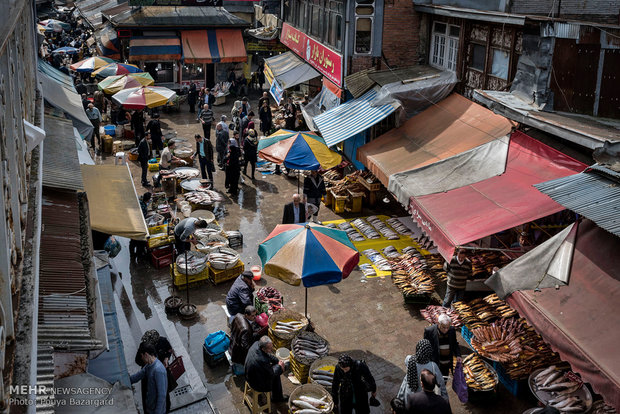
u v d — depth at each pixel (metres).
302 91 25.78
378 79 15.79
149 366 7.09
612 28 9.55
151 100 19.95
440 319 8.47
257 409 8.16
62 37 40.72
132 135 21.72
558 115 10.27
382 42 17.03
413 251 12.54
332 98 18.52
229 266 11.86
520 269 8.18
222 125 18.69
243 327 8.85
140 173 18.56
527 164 10.47
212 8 30.12
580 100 10.20
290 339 9.56
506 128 11.82
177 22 29.02
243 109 22.41
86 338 4.50
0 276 3.31
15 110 4.81
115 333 7.85
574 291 7.52
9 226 3.77
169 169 17.81
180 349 9.65
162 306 11.02
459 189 10.62
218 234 13.26
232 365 9.12
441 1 16.31
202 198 15.08
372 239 13.70
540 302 7.60
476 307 10.02
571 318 7.20
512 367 8.57
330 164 13.66
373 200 15.83
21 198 4.76
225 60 29.47
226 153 18.16
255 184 17.78
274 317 9.79
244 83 30.22
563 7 11.89
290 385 9.00
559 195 8.12
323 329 10.37
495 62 13.64
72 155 9.49
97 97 24.25
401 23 16.95
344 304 11.21
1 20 4.23
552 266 7.94
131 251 12.93
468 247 9.13
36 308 3.83
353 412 7.78
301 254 9.04
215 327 10.42
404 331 10.37
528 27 10.91
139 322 10.38
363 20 16.81
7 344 3.36
